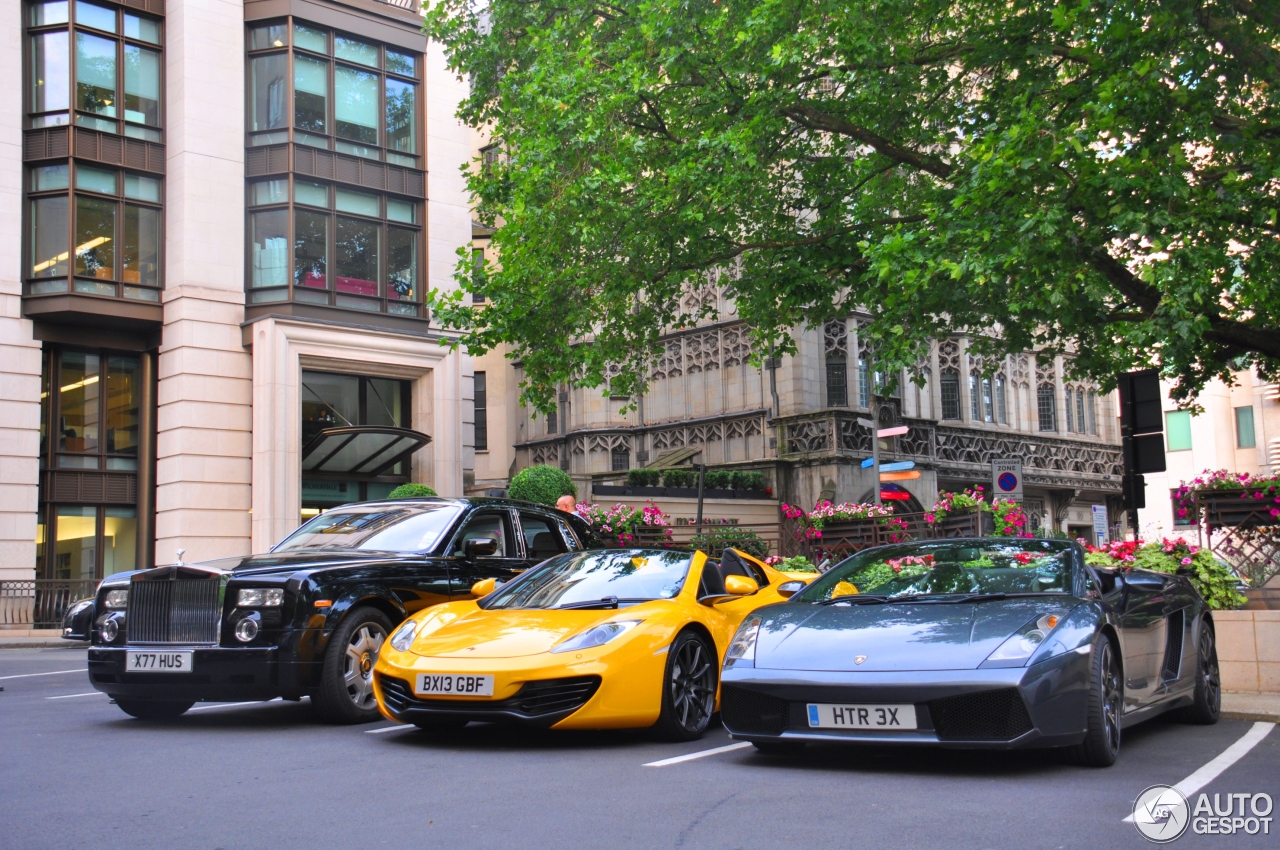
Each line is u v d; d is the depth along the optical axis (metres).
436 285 29.17
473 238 33.47
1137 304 13.73
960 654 5.84
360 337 27.38
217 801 5.44
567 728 7.19
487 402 42.25
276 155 26.98
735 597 8.41
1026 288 12.45
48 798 5.56
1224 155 13.16
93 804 5.39
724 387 36.03
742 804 5.21
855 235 16.00
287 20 27.27
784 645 6.37
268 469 25.56
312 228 27.17
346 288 27.61
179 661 8.05
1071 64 14.09
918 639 6.06
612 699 6.91
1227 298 14.59
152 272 26.36
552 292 16.12
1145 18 12.99
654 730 7.30
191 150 26.22
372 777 6.05
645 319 17.88
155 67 26.83
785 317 17.20
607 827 4.76
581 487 28.12
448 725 8.12
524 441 40.91
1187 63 11.96
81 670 15.06
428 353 28.66
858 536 20.33
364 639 8.41
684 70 15.32
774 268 16.69
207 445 25.72
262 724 8.45
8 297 24.94
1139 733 7.73
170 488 25.70
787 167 17.38
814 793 5.45
